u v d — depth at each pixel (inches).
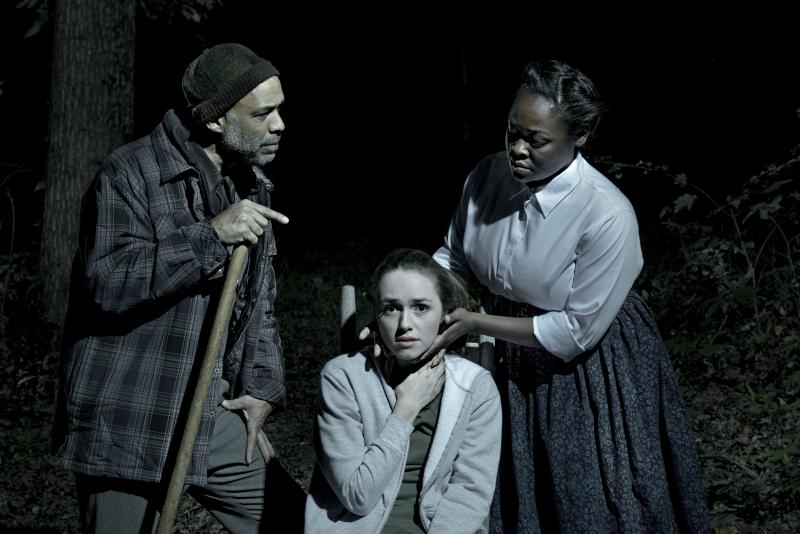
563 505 129.6
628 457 128.7
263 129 118.6
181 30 415.2
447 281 123.0
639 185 489.7
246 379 130.0
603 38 549.0
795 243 328.8
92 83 307.3
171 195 117.8
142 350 117.6
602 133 524.7
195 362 118.6
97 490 118.9
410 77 678.5
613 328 131.3
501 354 136.2
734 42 491.5
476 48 650.2
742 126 487.8
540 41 602.2
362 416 122.1
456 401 122.4
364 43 682.2
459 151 657.0
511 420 133.0
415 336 119.6
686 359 272.5
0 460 236.1
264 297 129.8
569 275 128.0
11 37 410.9
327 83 682.8
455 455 122.6
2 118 413.4
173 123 119.1
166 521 111.6
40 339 293.7
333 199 616.1
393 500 118.6
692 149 499.8
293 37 675.4
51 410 266.5
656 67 522.6
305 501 134.3
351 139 676.1
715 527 188.9
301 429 259.4
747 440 230.4
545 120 119.3
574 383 131.2
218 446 129.4
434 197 609.0
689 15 510.3
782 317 289.6
